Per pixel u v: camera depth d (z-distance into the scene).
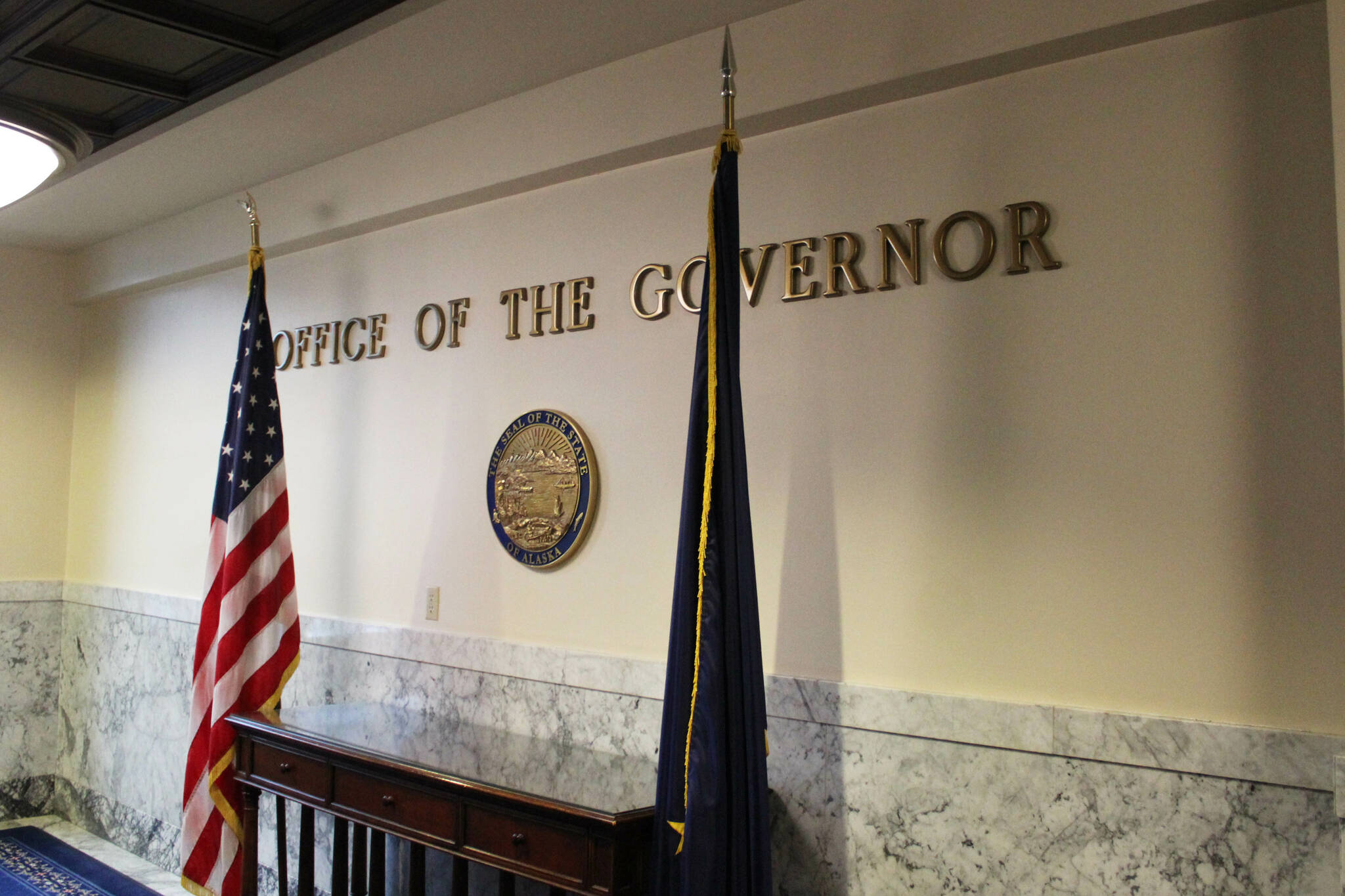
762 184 2.96
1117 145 2.38
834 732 2.68
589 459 3.31
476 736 3.35
